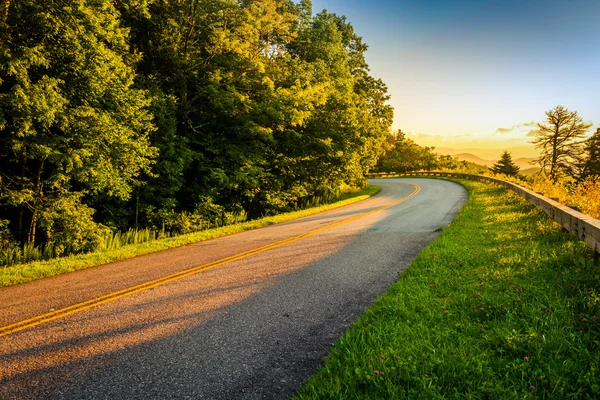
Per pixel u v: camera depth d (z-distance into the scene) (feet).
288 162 76.69
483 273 17.38
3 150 39.55
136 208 54.13
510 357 9.84
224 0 63.57
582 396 8.07
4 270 24.16
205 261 25.45
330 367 10.15
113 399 9.52
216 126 67.46
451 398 8.30
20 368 11.24
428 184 118.93
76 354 12.06
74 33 37.35
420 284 16.93
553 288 14.16
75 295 18.53
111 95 43.14
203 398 9.46
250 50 71.00
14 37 36.35
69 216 40.57
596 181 44.11
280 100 67.05
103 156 41.60
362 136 86.12
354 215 49.90
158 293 18.31
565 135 182.91
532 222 30.12
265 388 9.82
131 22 62.08
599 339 10.34
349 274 20.42
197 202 63.62
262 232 39.81
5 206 43.47
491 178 88.58
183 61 62.18
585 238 19.22
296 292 17.69
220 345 12.42
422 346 10.68
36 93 33.09
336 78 99.40
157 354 11.91
